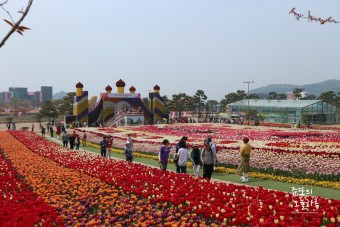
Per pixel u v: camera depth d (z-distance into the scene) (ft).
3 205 39.27
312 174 59.82
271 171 64.34
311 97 451.12
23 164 72.59
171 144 99.91
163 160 62.75
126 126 201.77
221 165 73.26
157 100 247.70
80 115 221.46
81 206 40.37
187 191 43.16
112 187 48.75
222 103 478.18
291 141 106.11
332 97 384.06
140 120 221.05
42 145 114.62
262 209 34.09
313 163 62.03
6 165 70.38
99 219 35.70
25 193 46.39
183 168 60.23
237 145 94.17
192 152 60.18
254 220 31.42
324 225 31.17
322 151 73.92
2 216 34.12
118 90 243.60
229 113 303.07
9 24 13.15
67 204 42.34
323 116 246.68
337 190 53.01
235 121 244.83
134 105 234.17
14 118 395.55
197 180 50.39
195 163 59.82
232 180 62.39
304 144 94.38
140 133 152.35
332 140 107.96
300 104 246.47
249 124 223.51
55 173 60.85
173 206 39.32
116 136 137.80
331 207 33.40
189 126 198.39
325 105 247.09
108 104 228.84
